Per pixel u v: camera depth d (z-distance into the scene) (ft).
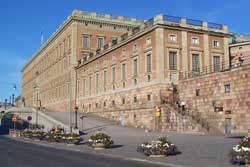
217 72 154.92
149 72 191.72
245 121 139.13
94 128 190.90
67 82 309.63
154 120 183.21
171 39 189.47
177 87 184.85
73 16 299.38
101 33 308.40
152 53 189.88
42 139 161.07
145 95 194.59
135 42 208.23
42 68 412.57
